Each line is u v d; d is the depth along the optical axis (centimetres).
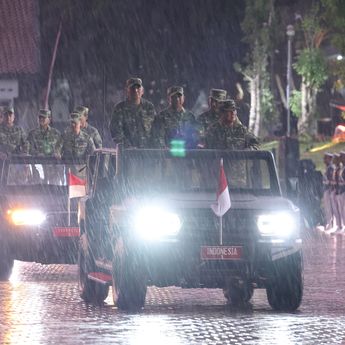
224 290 3334
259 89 14525
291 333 2644
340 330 2697
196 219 2994
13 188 4056
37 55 10200
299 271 3044
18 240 3878
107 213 3294
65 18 11938
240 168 3200
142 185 3162
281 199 3097
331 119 14925
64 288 3628
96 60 12431
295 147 7681
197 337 2573
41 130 4659
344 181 6488
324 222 7062
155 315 2959
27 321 2842
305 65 13638
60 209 3909
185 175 3177
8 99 10200
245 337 2578
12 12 10331
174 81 14525
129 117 3669
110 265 3147
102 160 3406
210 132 3509
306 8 14912
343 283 3797
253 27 14538
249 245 2998
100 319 2878
